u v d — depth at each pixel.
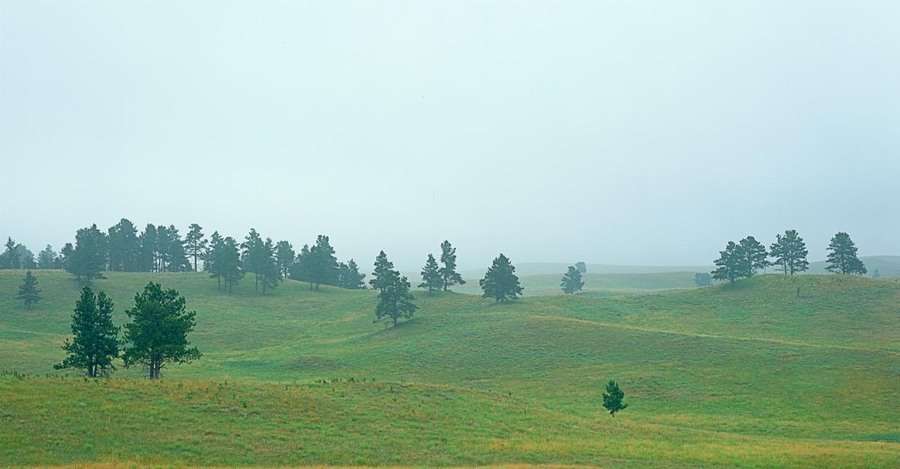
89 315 61.22
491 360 99.75
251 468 33.47
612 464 36.66
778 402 70.25
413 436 41.34
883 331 113.25
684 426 58.62
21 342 109.12
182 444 36.31
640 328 114.94
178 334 63.38
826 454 40.53
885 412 64.94
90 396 42.19
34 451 33.47
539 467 34.72
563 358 98.06
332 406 46.44
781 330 118.69
